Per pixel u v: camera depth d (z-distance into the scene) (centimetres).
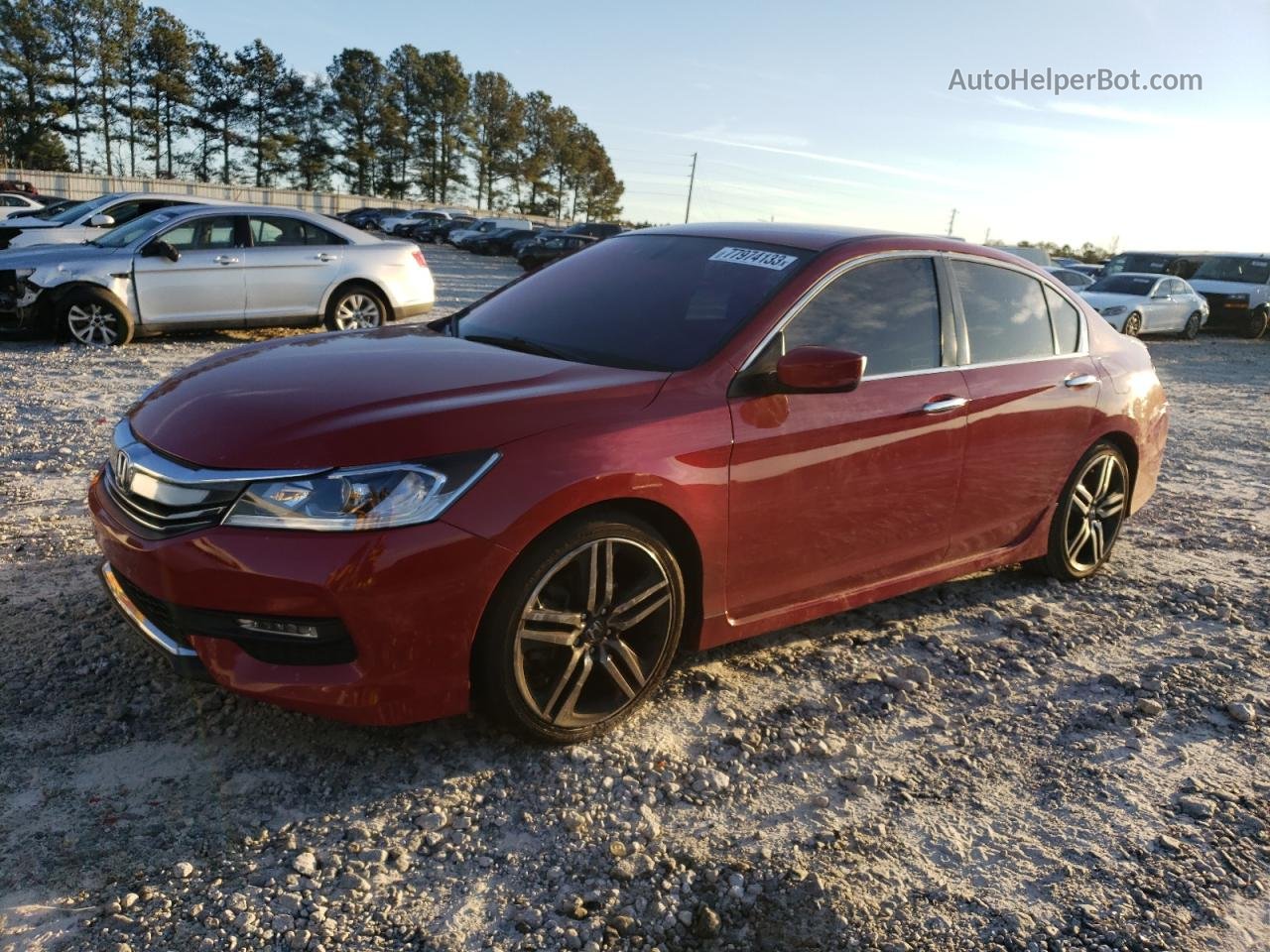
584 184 11456
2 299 980
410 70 9400
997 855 261
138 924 211
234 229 1064
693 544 302
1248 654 403
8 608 352
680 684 337
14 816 241
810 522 331
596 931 222
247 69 8231
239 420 268
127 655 322
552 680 282
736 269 354
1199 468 773
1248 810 289
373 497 247
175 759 271
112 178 5531
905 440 354
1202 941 233
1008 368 403
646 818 262
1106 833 273
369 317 1147
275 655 254
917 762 304
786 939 225
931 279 381
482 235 4372
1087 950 227
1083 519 462
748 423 307
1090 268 3103
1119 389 457
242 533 248
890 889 244
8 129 6850
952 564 400
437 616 254
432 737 291
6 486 502
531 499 259
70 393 766
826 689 344
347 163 9094
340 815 254
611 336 340
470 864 241
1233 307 2302
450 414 265
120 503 281
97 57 7194
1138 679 371
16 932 205
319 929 215
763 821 268
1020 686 360
